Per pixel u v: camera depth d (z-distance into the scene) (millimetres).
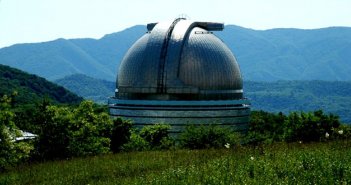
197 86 86000
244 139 69562
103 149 47156
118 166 31125
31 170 33250
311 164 23453
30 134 51594
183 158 31703
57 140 42656
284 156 26547
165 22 91562
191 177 22406
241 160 26781
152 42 88438
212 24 96625
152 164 30766
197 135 54438
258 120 98188
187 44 87688
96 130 50594
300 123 59281
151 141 65312
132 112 86812
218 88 87750
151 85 86250
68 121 43375
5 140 35531
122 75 91375
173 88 85125
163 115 85188
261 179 21031
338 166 22344
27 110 56344
